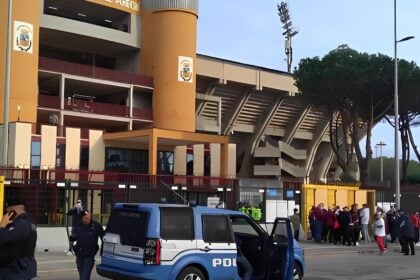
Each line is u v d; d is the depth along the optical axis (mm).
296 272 12055
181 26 50031
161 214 9750
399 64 43469
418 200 35719
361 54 44344
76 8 49406
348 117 47000
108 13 51000
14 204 6293
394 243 28188
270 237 10938
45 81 47000
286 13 81750
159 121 49656
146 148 44906
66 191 21938
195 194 27531
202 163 47781
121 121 48281
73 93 50344
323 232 26984
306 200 29375
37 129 41469
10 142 37344
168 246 9641
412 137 51656
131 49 51781
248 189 28547
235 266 10398
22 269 6105
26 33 41344
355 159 52156
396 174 31219
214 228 10281
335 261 19578
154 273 9477
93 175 31719
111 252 10219
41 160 39000
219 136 43188
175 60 49750
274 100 65875
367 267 17594
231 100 63094
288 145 67688
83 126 48688
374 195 33375
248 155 67562
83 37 48312
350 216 26078
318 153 75625
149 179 31156
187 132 41156
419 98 44906
